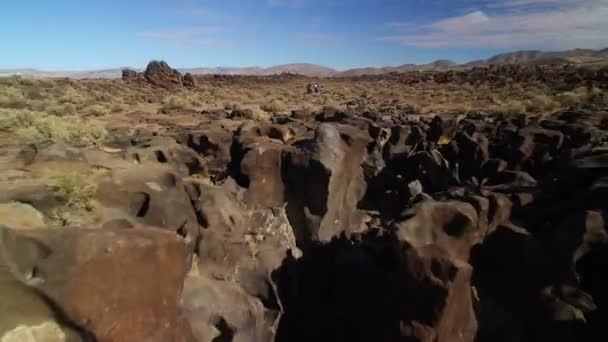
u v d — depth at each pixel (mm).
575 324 9719
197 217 13523
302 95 67750
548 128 22531
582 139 19969
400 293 10375
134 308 7605
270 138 21188
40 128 20828
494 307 10828
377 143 24078
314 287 15336
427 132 27141
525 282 10766
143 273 7789
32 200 8984
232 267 13227
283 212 17141
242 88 83000
